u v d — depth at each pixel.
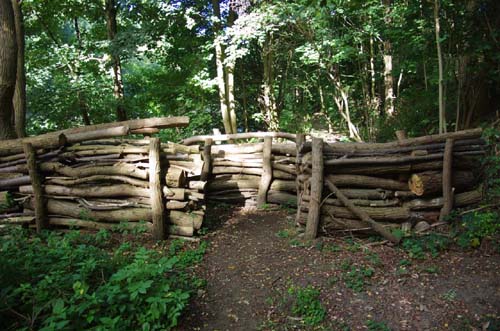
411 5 7.10
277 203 7.06
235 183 7.21
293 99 16.09
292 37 12.16
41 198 5.45
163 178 5.44
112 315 3.28
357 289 4.00
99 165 5.67
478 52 6.73
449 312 3.57
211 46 11.45
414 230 5.12
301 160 5.67
